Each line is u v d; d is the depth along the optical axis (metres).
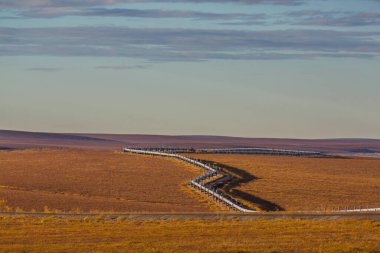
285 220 75.50
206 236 64.88
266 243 59.66
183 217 81.69
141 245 59.44
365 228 68.50
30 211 100.31
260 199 141.25
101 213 90.31
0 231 70.00
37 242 62.72
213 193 138.12
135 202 127.94
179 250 55.94
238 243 59.66
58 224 75.69
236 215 84.25
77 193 144.25
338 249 56.28
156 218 81.00
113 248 58.41
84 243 61.69
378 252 56.16
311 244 59.12
